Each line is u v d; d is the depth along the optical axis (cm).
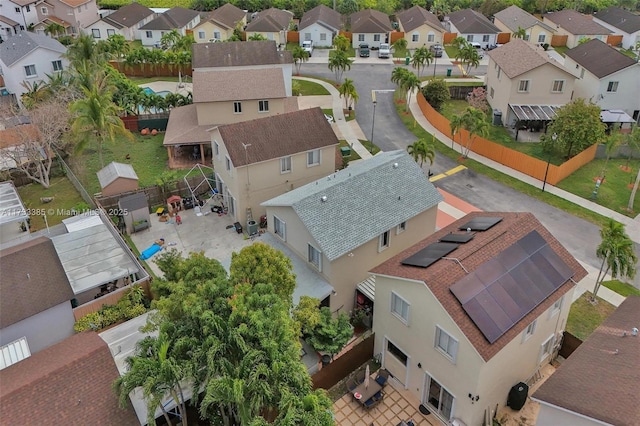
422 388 2273
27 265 2625
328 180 3144
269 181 3619
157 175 4397
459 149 4959
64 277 2630
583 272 2388
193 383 1844
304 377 1673
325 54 7981
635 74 5228
